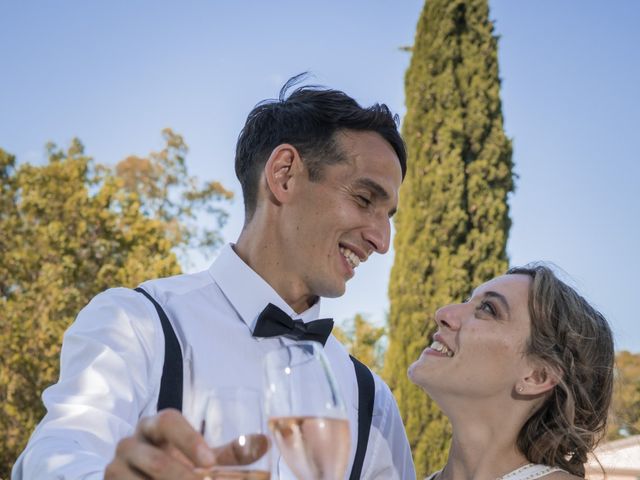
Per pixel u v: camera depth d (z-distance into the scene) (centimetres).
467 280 1129
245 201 255
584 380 271
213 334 238
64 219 1455
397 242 1177
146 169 2252
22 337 1304
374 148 241
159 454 116
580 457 271
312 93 247
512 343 262
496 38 1228
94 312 225
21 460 178
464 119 1187
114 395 208
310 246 239
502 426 262
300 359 141
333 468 137
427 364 264
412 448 1056
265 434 132
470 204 1161
